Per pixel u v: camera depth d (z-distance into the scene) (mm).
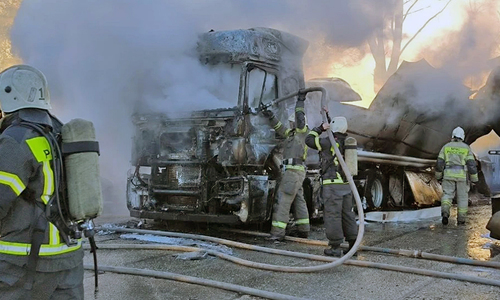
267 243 5703
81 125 2141
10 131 1999
